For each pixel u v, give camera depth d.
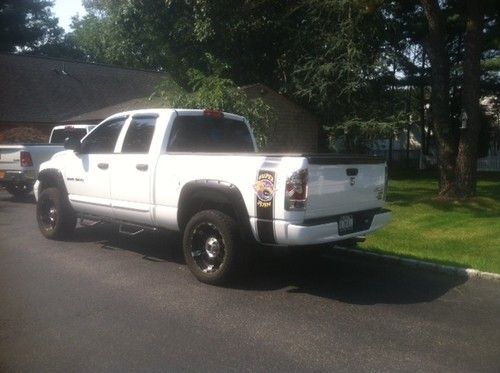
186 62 23.44
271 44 24.39
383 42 20.34
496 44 18.27
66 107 27.03
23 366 4.00
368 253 7.67
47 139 24.06
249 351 4.32
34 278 6.38
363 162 6.18
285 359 4.17
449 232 9.28
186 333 4.68
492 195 13.48
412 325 4.96
